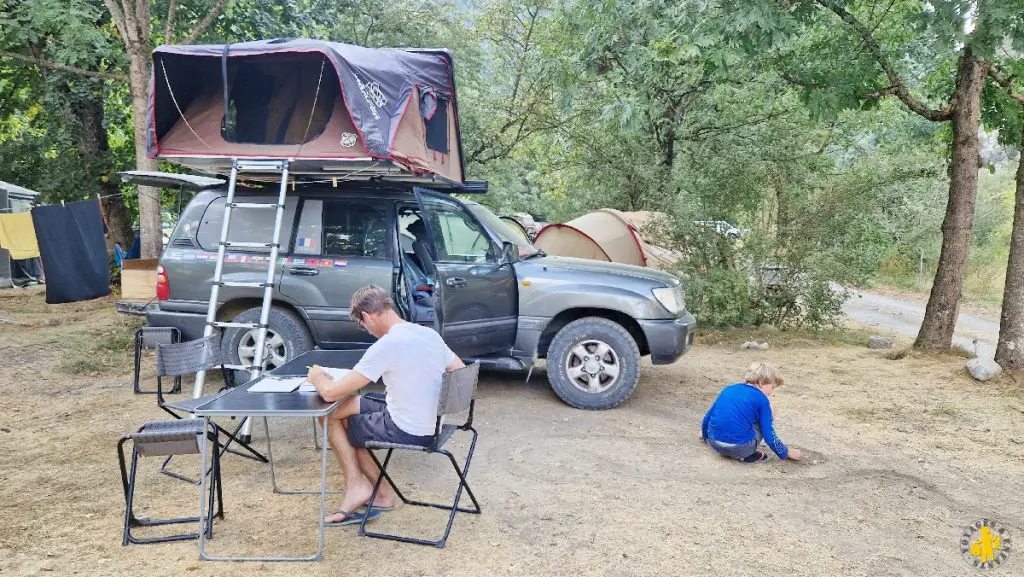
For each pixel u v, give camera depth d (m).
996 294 19.39
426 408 4.04
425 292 6.89
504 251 7.01
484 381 8.02
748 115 16.38
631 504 4.68
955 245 9.53
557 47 11.88
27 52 15.26
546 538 4.15
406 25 18.03
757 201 12.54
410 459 5.45
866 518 4.59
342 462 4.24
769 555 4.04
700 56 9.14
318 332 6.86
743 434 5.48
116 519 4.26
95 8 13.18
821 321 11.92
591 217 13.39
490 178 20.77
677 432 6.29
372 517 4.31
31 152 17.16
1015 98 9.80
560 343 6.97
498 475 5.14
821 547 4.16
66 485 4.79
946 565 4.00
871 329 13.47
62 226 12.92
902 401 7.48
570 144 19.42
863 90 10.27
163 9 14.81
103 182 17.27
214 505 4.31
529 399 7.26
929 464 5.63
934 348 9.68
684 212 11.68
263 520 4.28
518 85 19.12
